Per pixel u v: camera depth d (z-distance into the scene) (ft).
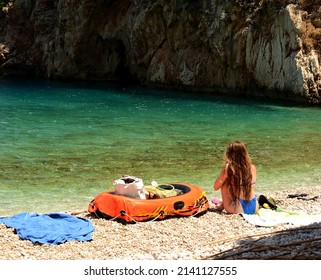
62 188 40.55
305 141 62.64
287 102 105.91
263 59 110.93
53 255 24.13
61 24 164.14
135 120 79.61
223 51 119.44
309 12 105.60
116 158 51.67
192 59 129.49
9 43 180.45
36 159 50.80
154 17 136.56
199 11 124.36
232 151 31.53
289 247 23.80
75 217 29.53
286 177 45.27
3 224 28.25
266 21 110.32
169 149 56.59
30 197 37.91
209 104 101.81
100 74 165.99
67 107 96.48
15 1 180.24
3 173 45.01
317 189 40.04
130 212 29.04
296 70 103.50
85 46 162.20
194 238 26.76
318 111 92.32
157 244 25.85
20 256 23.91
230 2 116.37
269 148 58.08
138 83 152.76
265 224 28.99
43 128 70.64
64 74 166.71
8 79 167.43
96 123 75.97
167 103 103.40
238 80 118.62
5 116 82.84
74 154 53.36
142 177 44.37
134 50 146.82
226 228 28.43
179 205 30.17
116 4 156.76
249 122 78.07
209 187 41.37
